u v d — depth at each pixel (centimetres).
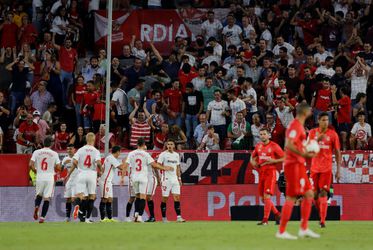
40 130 6438
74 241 3306
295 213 5431
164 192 5428
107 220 5444
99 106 6531
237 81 6775
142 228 4306
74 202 5353
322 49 7181
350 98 6762
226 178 5956
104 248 2933
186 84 6631
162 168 5366
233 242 3203
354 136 6284
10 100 7006
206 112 6462
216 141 6225
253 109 6512
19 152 6406
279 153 4644
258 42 7412
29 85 7188
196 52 7425
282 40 7250
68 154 5825
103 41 7731
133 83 6994
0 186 5916
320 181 4256
